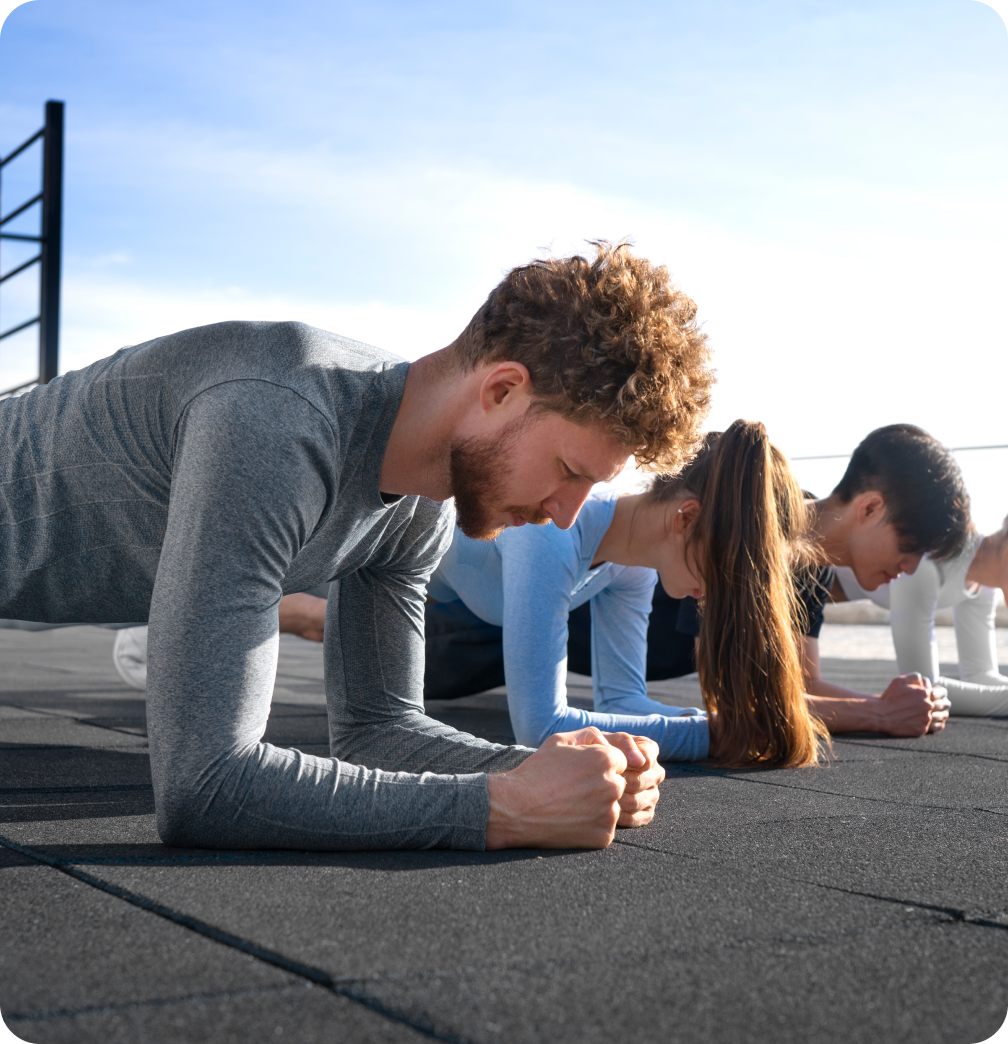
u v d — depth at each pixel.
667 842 1.24
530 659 1.88
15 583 1.36
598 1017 0.69
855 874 1.09
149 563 1.33
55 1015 0.68
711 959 0.81
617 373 1.11
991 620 3.11
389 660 1.52
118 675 3.71
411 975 0.76
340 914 0.91
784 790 1.63
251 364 1.15
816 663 2.54
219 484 1.09
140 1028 0.66
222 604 1.10
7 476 1.32
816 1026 0.68
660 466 1.19
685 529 1.91
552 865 1.11
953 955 0.83
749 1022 0.69
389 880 1.03
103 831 1.24
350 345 1.27
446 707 3.07
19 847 1.15
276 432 1.11
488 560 2.29
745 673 1.84
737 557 1.84
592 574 2.17
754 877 1.07
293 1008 0.69
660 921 0.91
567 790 1.18
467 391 1.19
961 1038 0.67
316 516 1.18
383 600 1.52
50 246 5.18
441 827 1.16
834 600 2.91
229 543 1.10
